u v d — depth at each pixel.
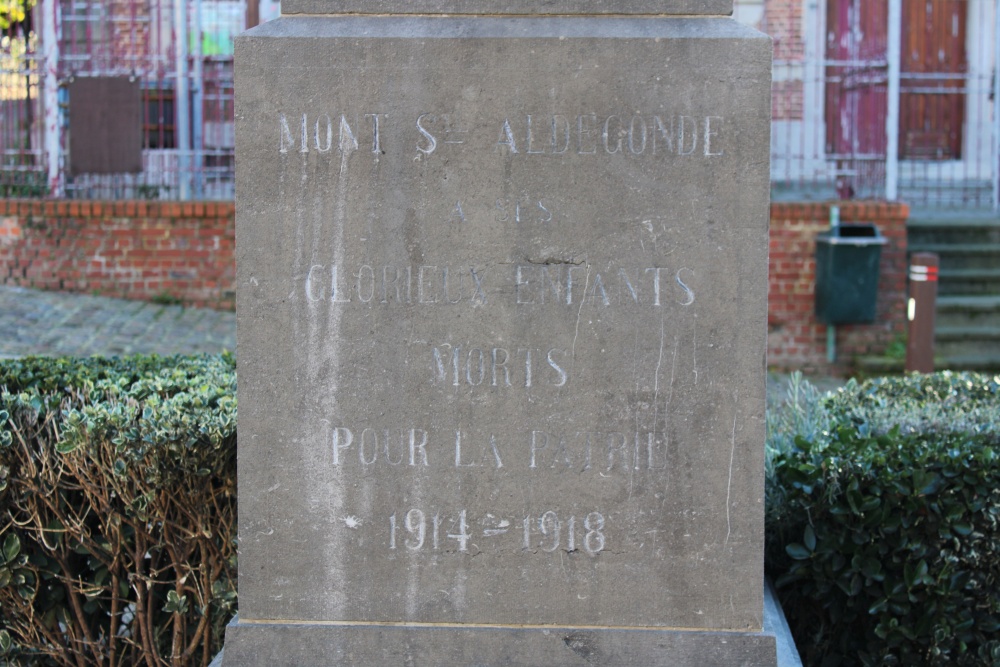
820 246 9.38
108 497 3.71
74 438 3.63
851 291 9.16
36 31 10.84
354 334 3.13
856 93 11.25
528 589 3.15
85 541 3.77
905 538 3.71
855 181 10.58
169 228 10.06
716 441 3.10
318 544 3.18
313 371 3.14
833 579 3.73
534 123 3.06
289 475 3.16
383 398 3.14
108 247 10.08
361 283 3.12
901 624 3.76
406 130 3.08
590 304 3.09
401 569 3.17
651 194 3.06
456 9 3.11
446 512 3.15
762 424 3.09
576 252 3.08
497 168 3.07
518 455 3.13
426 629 3.15
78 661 3.90
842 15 11.55
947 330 9.44
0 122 10.58
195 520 3.71
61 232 10.07
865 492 3.75
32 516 3.76
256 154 3.10
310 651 3.17
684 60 3.03
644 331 3.09
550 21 3.09
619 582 3.14
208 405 3.98
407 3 3.11
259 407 3.15
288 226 3.11
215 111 10.89
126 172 10.06
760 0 11.23
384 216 3.10
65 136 10.51
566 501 3.13
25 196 10.37
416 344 3.12
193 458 3.59
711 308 3.07
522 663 3.14
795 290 9.59
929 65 11.94
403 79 3.07
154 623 3.93
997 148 11.18
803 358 9.63
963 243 10.38
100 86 9.99
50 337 8.84
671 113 3.04
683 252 3.07
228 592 3.75
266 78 3.08
